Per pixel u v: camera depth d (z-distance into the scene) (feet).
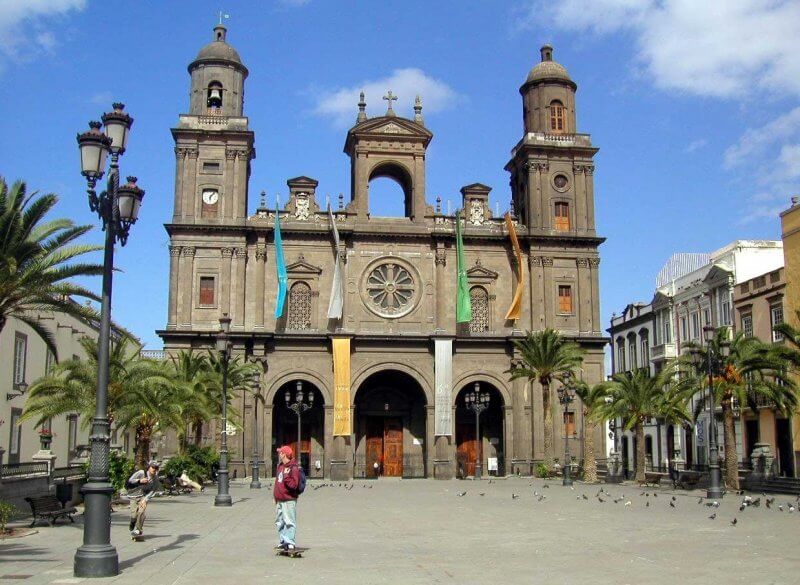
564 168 232.73
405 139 229.86
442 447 214.48
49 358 189.67
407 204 238.68
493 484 188.85
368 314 222.28
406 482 200.64
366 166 228.02
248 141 221.87
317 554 67.77
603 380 221.05
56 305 91.91
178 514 109.29
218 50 227.40
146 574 56.65
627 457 287.69
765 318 196.34
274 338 214.69
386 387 233.96
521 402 220.43
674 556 65.98
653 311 260.42
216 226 215.31
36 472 114.83
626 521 97.86
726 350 142.41
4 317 90.22
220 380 182.39
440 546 73.41
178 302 212.23
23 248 89.15
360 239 225.15
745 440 203.62
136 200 62.85
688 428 238.27
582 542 76.18
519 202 240.94
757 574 56.49
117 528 89.66
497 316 226.58
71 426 209.56
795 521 97.40
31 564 62.08
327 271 223.51
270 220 222.89
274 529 88.84
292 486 66.95
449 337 218.18
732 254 215.92
